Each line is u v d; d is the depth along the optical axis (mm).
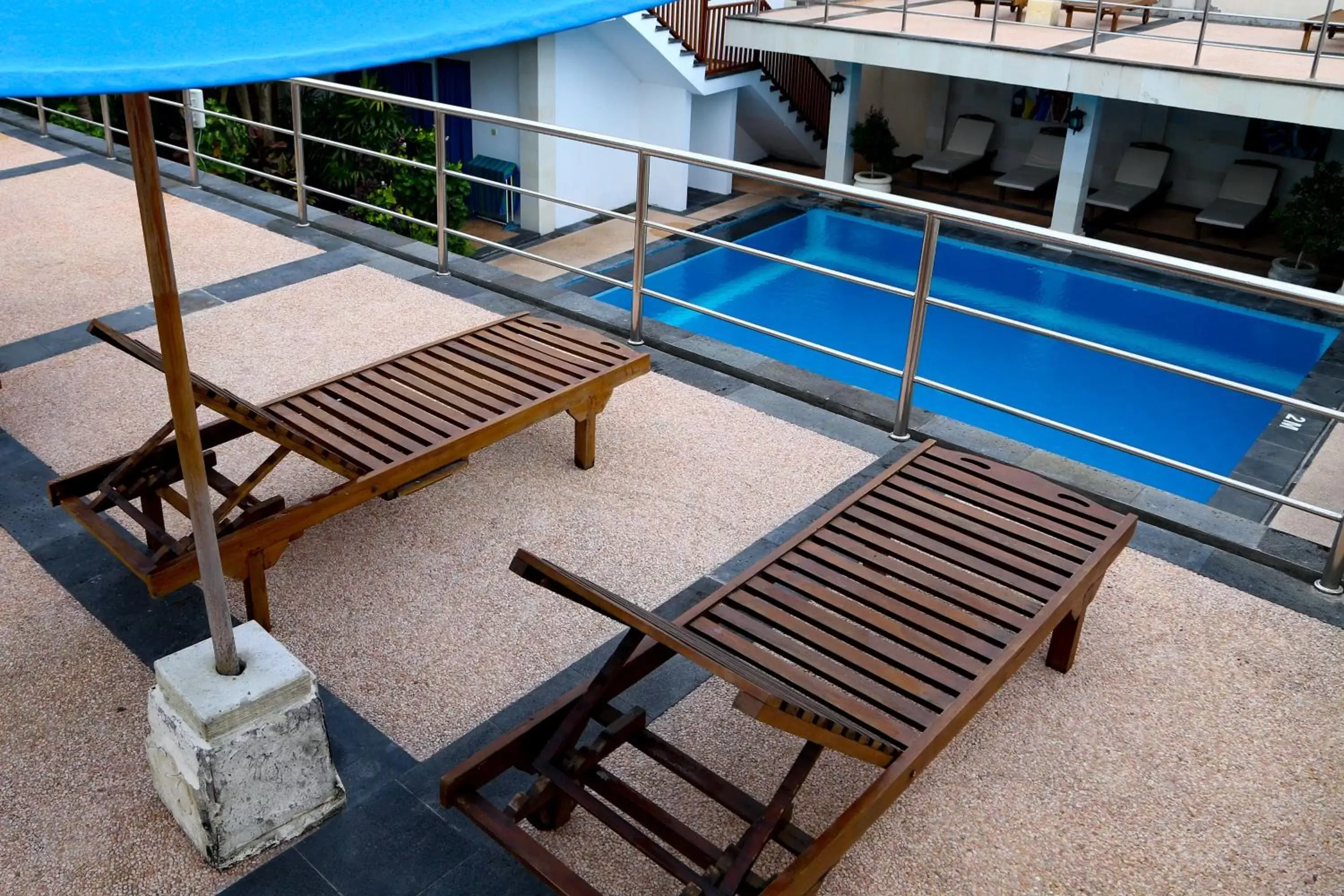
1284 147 16125
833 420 4820
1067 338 4039
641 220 5230
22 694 3070
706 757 2941
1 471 4199
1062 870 2637
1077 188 14484
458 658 3291
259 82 1328
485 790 2799
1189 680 3303
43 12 1446
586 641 3385
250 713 2506
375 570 3689
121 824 2684
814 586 3035
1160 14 15000
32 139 8938
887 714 2605
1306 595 3709
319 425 3701
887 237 15234
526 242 15961
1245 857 2689
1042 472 4348
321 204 14203
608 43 16250
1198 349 11438
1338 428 9773
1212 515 4082
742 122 19312
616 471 4355
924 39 14148
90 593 3516
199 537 2408
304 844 2656
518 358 4289
